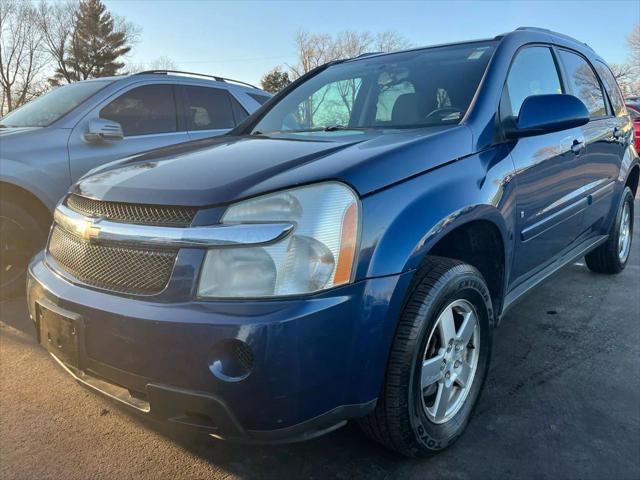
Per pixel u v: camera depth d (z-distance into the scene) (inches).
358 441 96.1
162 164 90.4
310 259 70.7
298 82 146.4
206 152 96.4
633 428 99.1
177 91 211.2
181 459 91.4
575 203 138.5
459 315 94.9
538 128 104.2
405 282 76.7
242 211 72.0
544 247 126.5
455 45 128.6
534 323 148.3
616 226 178.4
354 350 73.1
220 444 95.6
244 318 68.0
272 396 68.5
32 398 109.4
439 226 81.7
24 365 123.3
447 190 86.0
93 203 84.4
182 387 70.9
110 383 78.0
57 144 168.6
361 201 75.0
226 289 70.3
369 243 74.2
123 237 76.5
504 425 100.3
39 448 93.7
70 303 79.6
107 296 76.9
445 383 91.4
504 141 106.0
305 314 68.4
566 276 190.7
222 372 68.8
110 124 175.9
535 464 89.4
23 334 139.9
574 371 120.9
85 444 95.0
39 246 165.8
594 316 153.2
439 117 108.6
